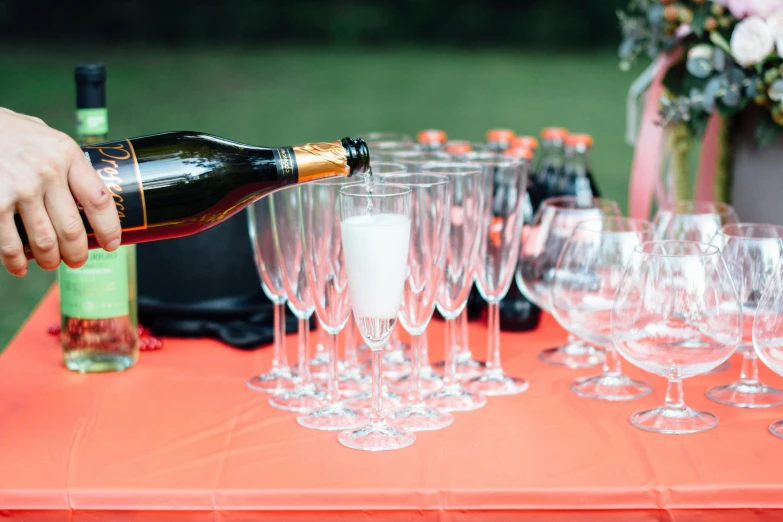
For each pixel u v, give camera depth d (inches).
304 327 51.6
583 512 40.8
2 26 570.9
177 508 40.8
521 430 47.0
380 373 46.3
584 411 49.5
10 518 40.9
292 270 50.3
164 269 62.1
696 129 66.6
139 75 464.8
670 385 48.8
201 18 595.2
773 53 62.1
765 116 64.3
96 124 55.3
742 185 69.8
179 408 50.1
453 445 45.3
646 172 76.2
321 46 592.7
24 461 43.6
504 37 607.8
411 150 64.2
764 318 44.3
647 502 40.7
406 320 48.2
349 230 43.8
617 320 45.9
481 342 62.2
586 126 340.8
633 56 72.2
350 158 45.7
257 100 405.7
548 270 57.9
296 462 43.4
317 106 394.0
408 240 44.6
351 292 44.8
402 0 614.9
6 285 189.0
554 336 63.4
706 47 64.4
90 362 55.2
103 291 54.8
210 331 61.9
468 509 40.8
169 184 45.6
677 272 44.7
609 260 51.1
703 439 45.6
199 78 462.6
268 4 607.8
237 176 46.7
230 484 41.2
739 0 63.0
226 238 62.7
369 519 40.8
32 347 60.1
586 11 601.6
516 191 52.4
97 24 582.6
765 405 49.7
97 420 48.4
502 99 410.0
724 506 40.7
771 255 49.7
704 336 44.7
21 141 41.6
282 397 51.1
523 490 40.6
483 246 53.0
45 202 42.3
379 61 536.4
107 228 43.8
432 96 420.8
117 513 40.9
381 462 43.4
